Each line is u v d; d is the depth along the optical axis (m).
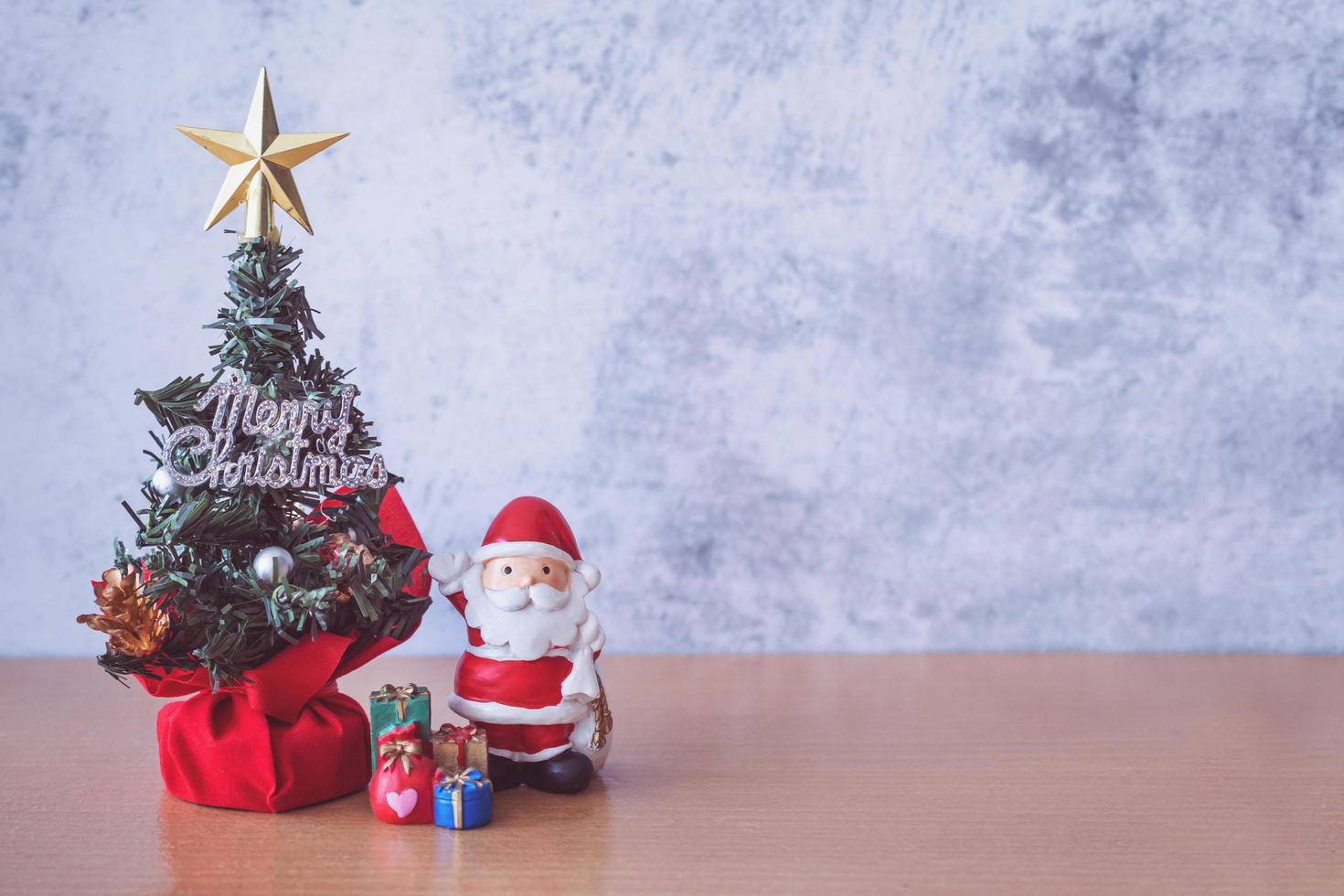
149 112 0.88
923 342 0.89
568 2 0.89
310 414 0.66
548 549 0.69
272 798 0.66
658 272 0.89
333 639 0.66
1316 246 0.90
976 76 0.89
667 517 0.90
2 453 0.88
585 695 0.68
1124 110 0.89
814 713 0.78
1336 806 0.67
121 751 0.73
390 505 0.71
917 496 0.90
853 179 0.89
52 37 0.88
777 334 0.89
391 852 0.63
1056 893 0.60
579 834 0.64
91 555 0.89
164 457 0.66
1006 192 0.89
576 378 0.89
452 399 0.89
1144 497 0.90
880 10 0.89
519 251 0.89
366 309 0.89
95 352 0.88
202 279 0.88
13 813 0.66
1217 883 0.60
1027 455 0.90
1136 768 0.71
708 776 0.70
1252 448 0.90
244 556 0.66
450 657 0.89
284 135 0.68
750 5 0.89
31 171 0.88
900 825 0.65
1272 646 0.91
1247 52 0.89
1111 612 0.90
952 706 0.79
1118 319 0.90
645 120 0.89
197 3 0.88
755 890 0.60
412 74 0.88
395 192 0.88
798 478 0.90
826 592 0.90
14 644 0.89
